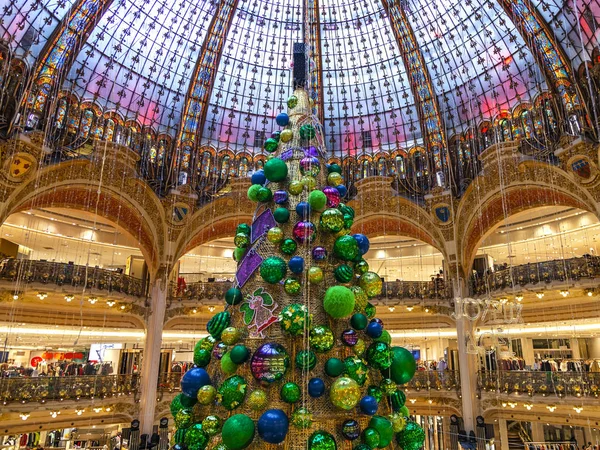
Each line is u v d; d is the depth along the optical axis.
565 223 24.06
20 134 16.36
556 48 17.44
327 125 24.55
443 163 22.42
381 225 24.31
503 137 20.59
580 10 15.84
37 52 17.20
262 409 4.41
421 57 21.69
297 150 5.75
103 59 19.77
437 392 20.91
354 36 22.59
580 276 17.52
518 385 18.47
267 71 23.42
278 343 4.59
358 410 4.59
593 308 19.42
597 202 17.50
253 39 22.48
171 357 24.95
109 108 20.58
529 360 25.59
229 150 24.22
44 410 16.64
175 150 22.56
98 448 22.95
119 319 21.78
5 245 20.47
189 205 22.84
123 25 19.56
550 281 18.17
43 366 24.22
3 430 15.97
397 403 4.93
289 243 4.92
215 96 23.20
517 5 17.86
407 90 23.00
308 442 4.11
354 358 4.62
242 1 21.41
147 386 20.78
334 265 5.14
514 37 19.30
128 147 20.64
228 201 23.62
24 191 17.62
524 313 21.41
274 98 24.05
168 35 20.89
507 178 20.11
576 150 17.30
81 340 24.48
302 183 5.25
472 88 21.41
